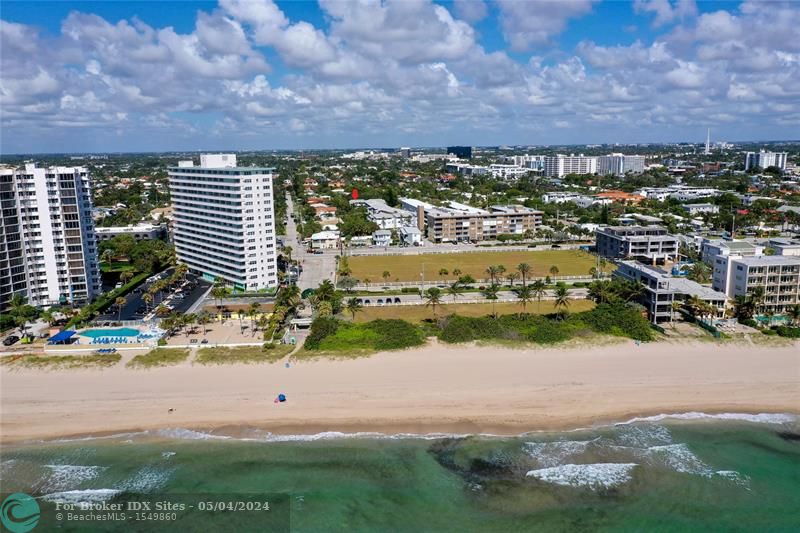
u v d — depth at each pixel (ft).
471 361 415.85
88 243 604.08
